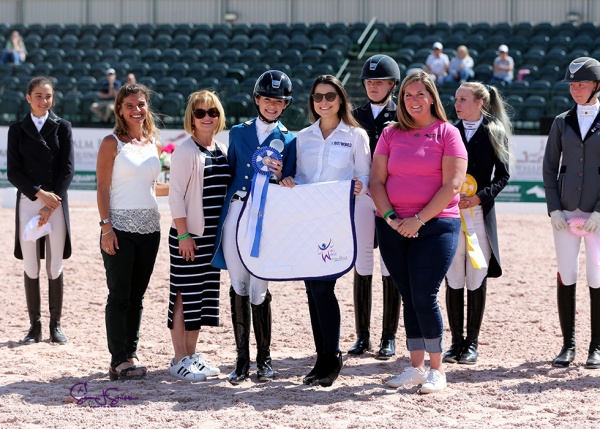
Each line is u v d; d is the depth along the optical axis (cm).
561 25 2161
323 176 594
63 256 729
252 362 664
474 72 1961
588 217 656
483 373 634
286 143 604
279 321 799
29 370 636
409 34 2227
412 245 579
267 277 581
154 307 855
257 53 2166
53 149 719
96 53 2283
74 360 670
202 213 605
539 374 631
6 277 998
